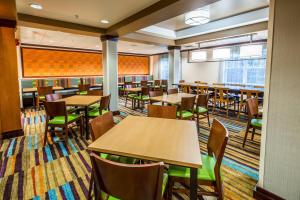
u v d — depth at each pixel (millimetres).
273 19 1724
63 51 8727
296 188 1690
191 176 1336
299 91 1612
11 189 2080
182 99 3467
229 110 5992
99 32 4781
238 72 7711
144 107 6633
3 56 3469
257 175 2383
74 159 2768
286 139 1717
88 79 9203
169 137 1663
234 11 4242
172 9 2982
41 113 5715
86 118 3545
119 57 10797
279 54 1711
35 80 7691
